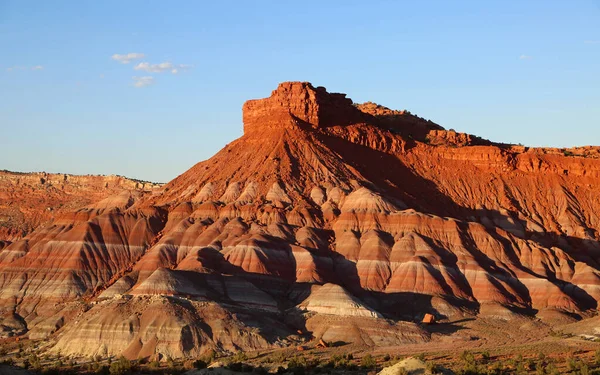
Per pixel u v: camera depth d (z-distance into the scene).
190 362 165.88
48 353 182.75
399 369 136.62
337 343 191.50
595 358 166.50
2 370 153.62
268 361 168.12
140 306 187.12
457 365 160.88
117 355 176.62
